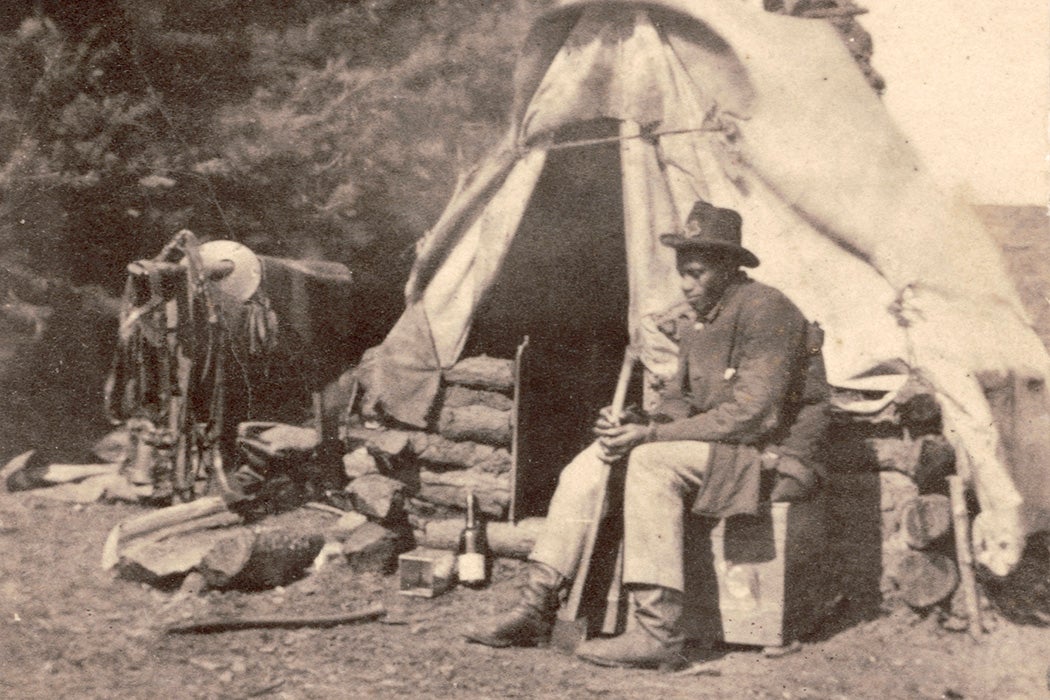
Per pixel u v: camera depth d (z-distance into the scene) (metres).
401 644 4.56
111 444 6.81
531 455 5.66
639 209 5.28
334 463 6.07
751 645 4.61
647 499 4.39
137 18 7.59
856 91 5.51
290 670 4.25
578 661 4.45
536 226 5.99
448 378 5.52
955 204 5.50
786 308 4.62
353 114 7.64
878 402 5.03
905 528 4.84
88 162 7.45
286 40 7.70
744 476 4.38
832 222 5.26
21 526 5.69
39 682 4.04
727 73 5.32
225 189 7.90
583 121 5.42
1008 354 5.18
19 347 7.46
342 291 6.88
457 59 7.72
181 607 4.82
